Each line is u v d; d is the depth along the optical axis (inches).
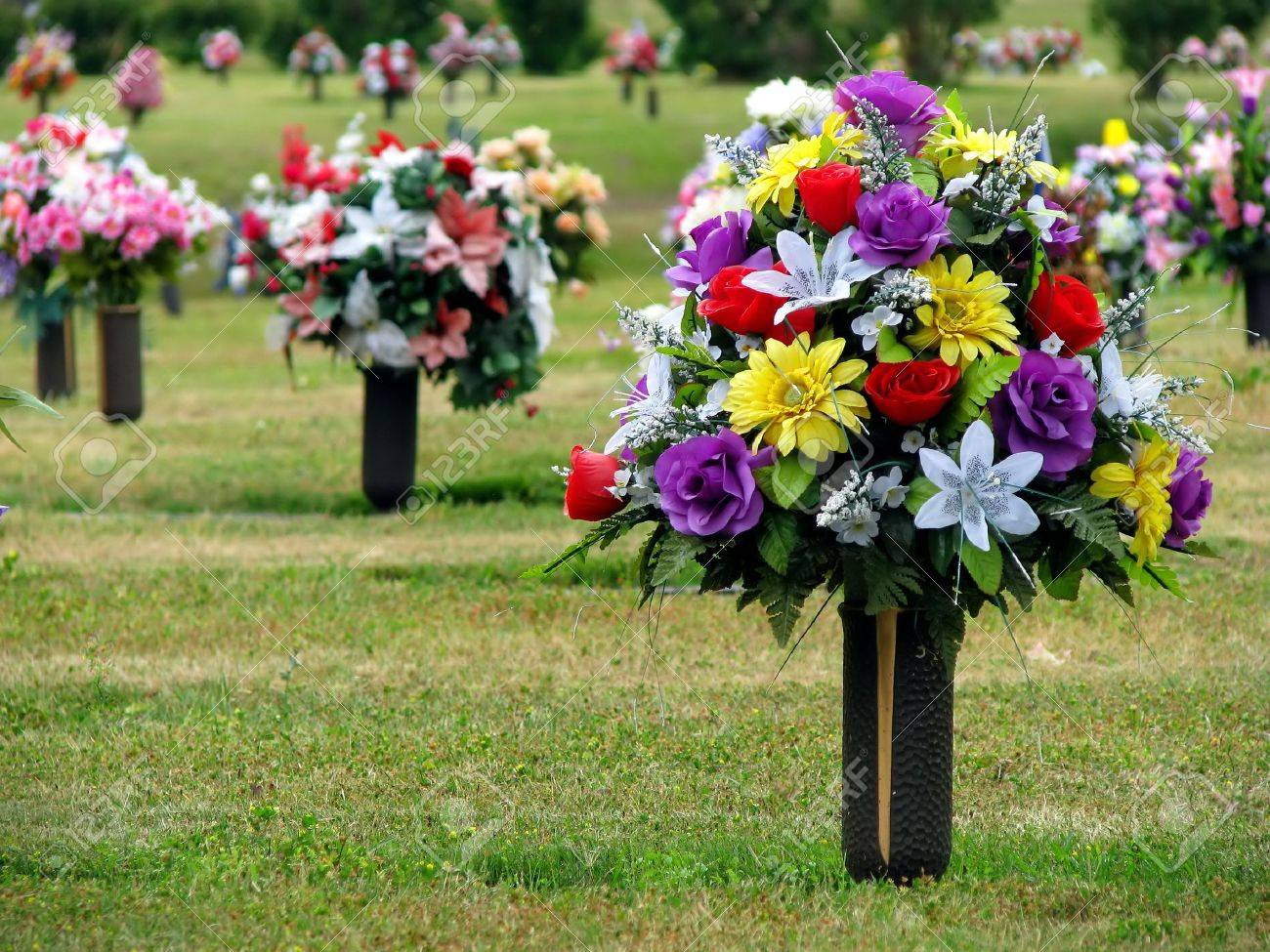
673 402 222.8
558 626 403.2
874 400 207.6
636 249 1215.6
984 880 236.1
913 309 211.2
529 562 458.6
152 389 796.0
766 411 207.2
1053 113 1497.3
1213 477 538.3
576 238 606.9
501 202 519.8
